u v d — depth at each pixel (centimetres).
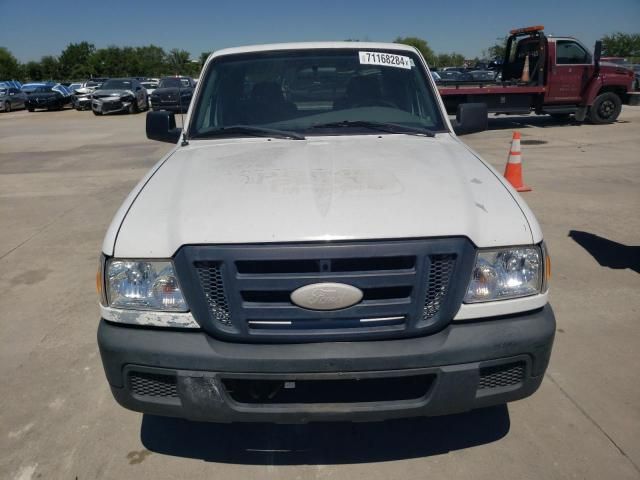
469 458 248
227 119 331
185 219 211
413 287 200
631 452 247
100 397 299
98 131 1712
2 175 959
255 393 213
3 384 312
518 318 213
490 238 208
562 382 300
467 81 1455
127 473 244
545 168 895
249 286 199
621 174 832
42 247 557
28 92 2867
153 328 212
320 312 200
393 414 210
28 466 249
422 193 224
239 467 247
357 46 357
